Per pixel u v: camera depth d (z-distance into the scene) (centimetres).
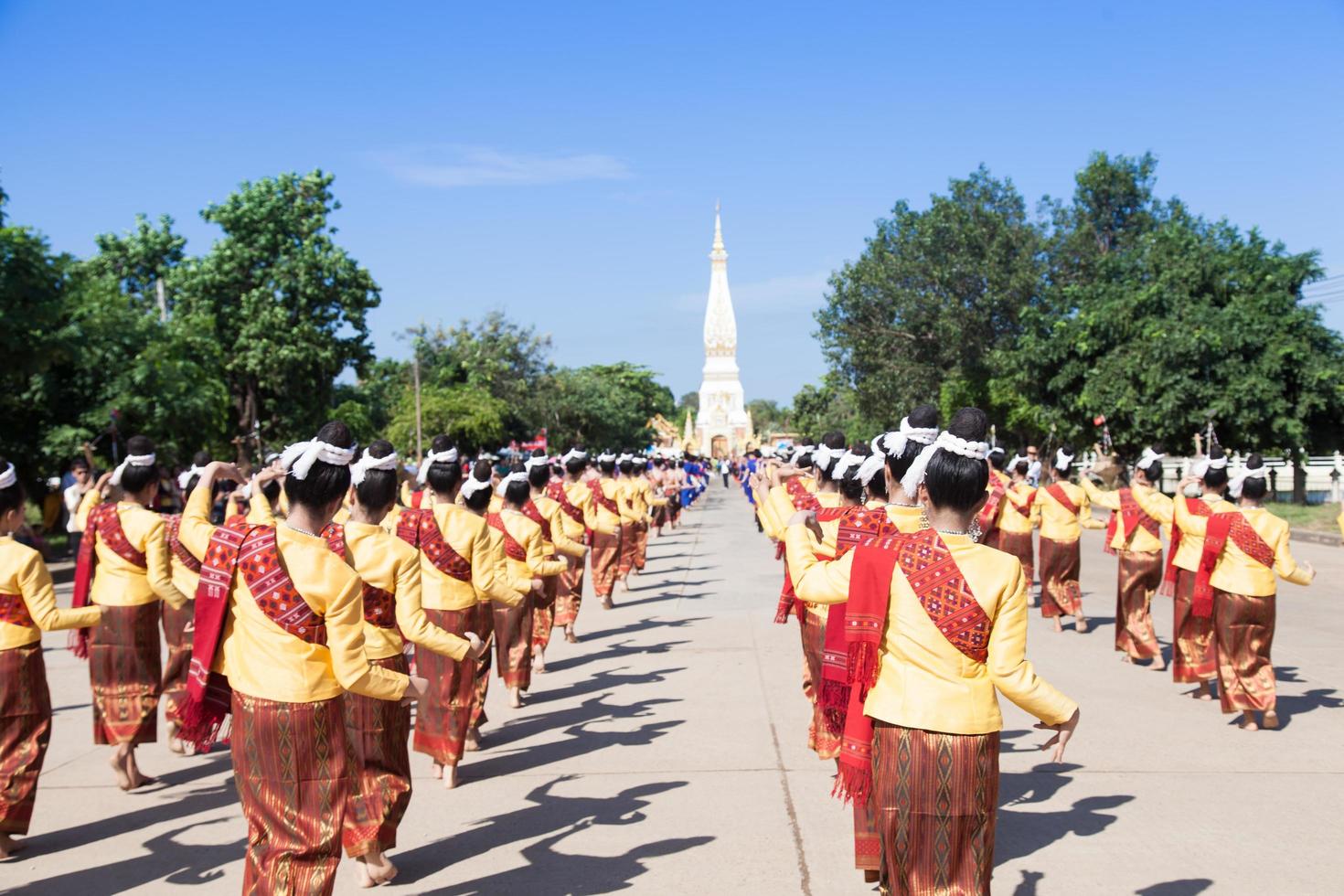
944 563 359
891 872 366
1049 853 535
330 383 3794
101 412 2400
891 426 4628
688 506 4075
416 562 527
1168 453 3147
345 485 414
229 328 3569
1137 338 3073
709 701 869
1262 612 759
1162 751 713
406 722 533
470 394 4925
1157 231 3478
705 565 1978
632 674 991
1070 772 669
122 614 667
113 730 665
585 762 708
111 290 2652
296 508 408
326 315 3678
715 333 10975
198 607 405
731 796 628
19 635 562
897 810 359
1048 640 1145
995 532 1238
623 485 1616
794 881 504
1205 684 860
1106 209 4669
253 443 3600
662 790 643
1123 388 3016
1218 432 2970
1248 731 760
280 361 3488
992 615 356
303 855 392
